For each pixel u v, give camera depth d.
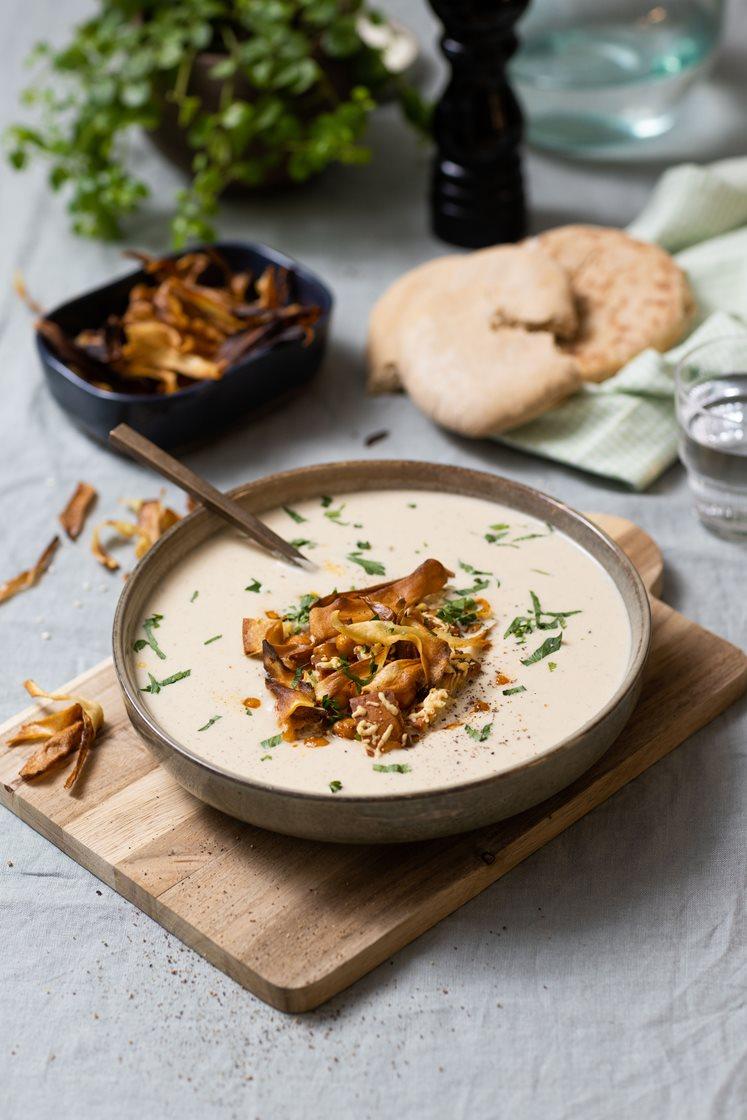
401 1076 0.86
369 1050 0.87
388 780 0.89
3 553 1.10
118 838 0.93
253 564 1.00
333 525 1.02
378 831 0.87
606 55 1.33
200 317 1.17
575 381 1.13
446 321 1.18
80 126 1.32
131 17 1.32
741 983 0.89
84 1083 0.86
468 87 1.26
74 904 0.92
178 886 0.91
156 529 1.09
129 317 1.16
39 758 0.96
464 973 0.89
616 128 1.37
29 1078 0.87
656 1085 0.86
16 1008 0.89
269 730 0.92
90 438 1.18
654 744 0.96
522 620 0.96
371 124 1.45
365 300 1.28
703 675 0.99
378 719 0.90
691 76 1.34
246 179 1.31
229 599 0.98
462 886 0.91
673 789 0.96
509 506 1.03
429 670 0.92
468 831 0.91
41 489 1.14
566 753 0.88
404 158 1.42
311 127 1.30
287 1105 0.85
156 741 0.89
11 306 1.28
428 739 0.91
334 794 0.86
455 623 0.96
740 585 1.07
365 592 0.95
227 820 0.93
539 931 0.90
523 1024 0.87
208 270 1.24
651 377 1.15
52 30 1.56
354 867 0.91
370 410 1.19
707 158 1.39
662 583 1.06
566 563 0.99
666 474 1.14
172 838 0.93
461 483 1.03
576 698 0.92
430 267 1.23
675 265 1.20
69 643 1.04
